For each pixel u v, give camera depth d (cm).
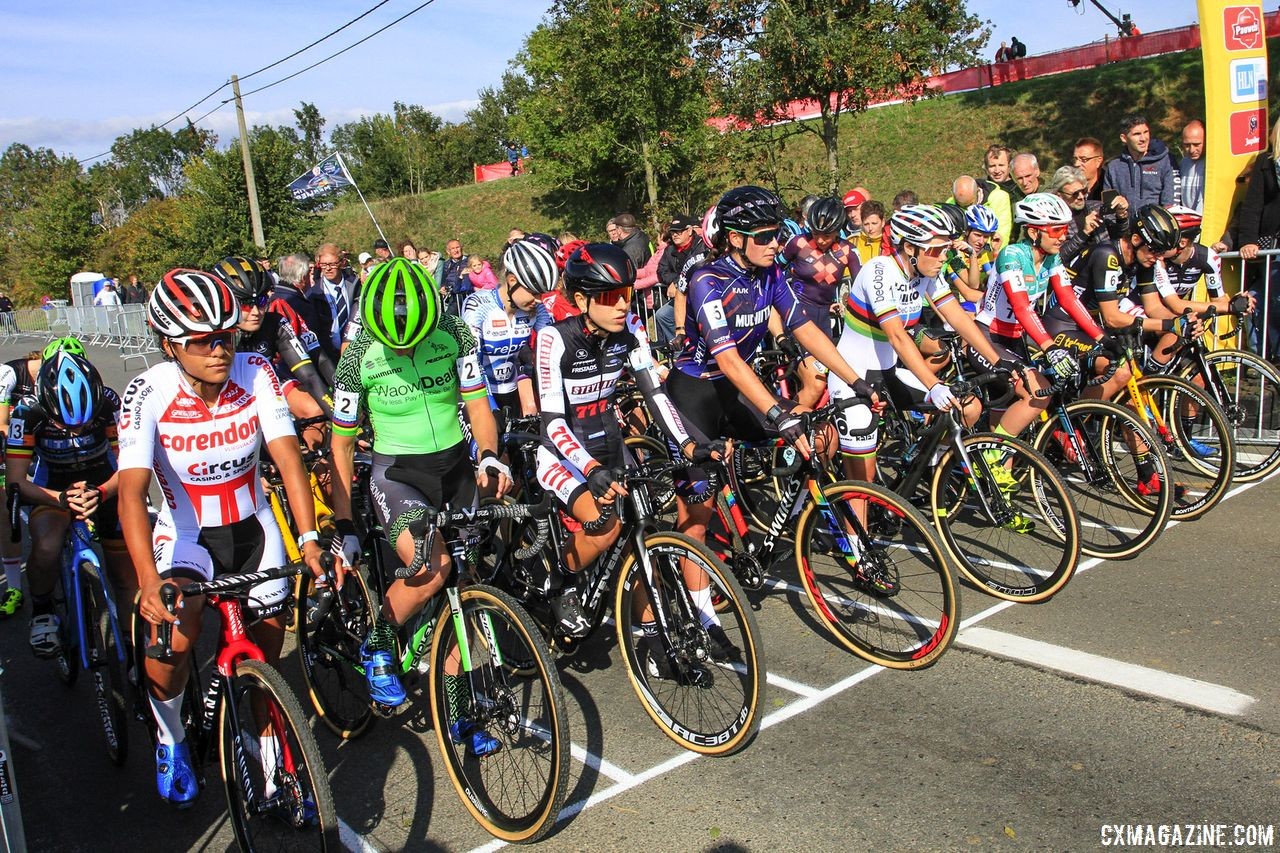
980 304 555
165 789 290
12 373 417
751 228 331
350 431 294
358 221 3153
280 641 296
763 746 304
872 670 350
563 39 2030
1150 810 252
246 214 2359
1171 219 477
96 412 363
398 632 308
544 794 260
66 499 309
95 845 287
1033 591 390
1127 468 483
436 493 307
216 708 262
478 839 272
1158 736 287
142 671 293
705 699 332
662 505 320
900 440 489
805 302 519
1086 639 354
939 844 246
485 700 271
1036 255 453
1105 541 441
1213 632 349
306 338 591
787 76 1158
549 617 341
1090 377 500
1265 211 598
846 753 295
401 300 271
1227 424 450
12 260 4369
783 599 425
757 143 1311
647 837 262
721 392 371
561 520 328
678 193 2086
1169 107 1730
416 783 306
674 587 308
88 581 340
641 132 2028
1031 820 252
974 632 371
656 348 573
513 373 525
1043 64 2034
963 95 2039
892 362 420
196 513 273
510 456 422
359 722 334
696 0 1227
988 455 398
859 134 2048
